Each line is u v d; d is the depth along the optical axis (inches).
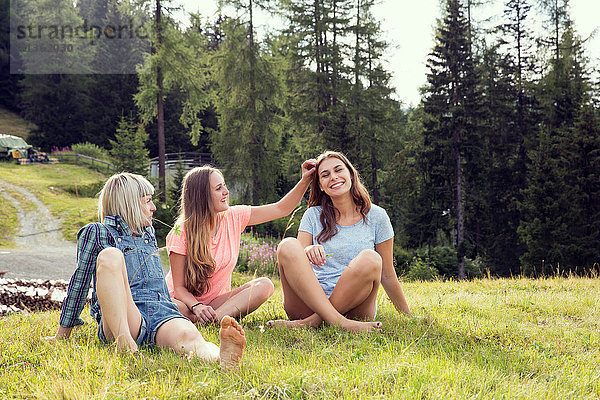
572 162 1019.3
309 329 135.7
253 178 1159.6
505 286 293.0
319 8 1224.8
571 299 219.5
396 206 1408.7
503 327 152.0
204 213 149.3
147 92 1035.3
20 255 559.2
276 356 105.1
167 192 1005.2
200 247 148.5
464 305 197.2
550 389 91.2
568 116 1202.6
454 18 1170.6
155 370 93.9
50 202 981.8
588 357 119.1
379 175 1402.6
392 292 166.6
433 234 1221.1
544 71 1232.8
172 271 151.0
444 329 144.4
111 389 83.0
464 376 94.3
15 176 1159.0
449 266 1114.7
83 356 99.7
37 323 149.9
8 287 282.7
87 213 919.7
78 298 120.5
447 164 1187.9
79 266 119.6
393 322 150.0
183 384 85.7
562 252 962.7
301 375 89.3
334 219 156.4
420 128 1307.8
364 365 98.5
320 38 1238.9
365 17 1286.9
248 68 1096.2
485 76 1300.4
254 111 1131.9
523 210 1052.5
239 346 95.9
